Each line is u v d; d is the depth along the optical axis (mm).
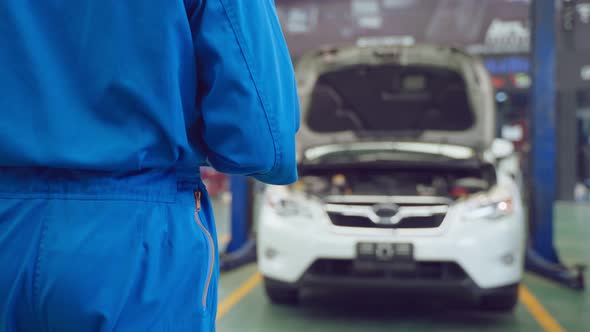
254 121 632
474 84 3494
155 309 587
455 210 2877
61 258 569
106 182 600
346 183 3371
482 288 2783
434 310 3318
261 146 644
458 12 11969
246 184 4930
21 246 579
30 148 584
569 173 13172
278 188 3205
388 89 3953
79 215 587
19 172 607
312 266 2932
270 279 3043
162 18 592
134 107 597
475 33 11906
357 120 4223
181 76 623
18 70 596
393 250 2824
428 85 3883
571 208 11398
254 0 652
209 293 667
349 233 2891
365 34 12367
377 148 3668
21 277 571
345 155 3615
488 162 3168
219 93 625
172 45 596
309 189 3184
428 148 3607
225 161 666
